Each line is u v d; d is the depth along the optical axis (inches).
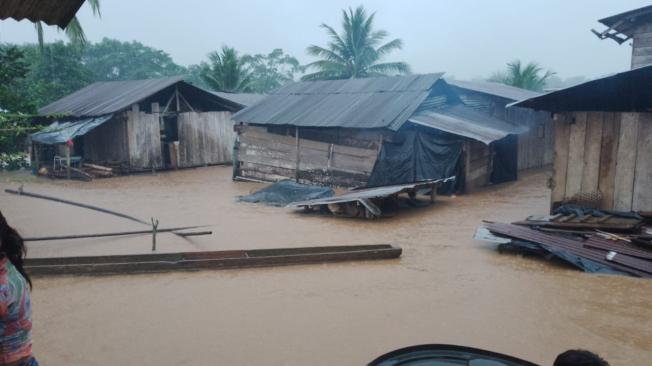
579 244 385.1
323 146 776.9
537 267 370.3
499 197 679.1
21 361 116.2
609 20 680.4
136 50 2440.9
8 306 112.5
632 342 246.8
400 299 309.1
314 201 589.6
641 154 451.5
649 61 667.4
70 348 246.4
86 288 329.7
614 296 306.7
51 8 272.1
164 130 1071.6
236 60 1780.3
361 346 246.4
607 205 472.4
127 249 427.5
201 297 314.5
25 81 1411.2
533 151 998.4
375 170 724.0
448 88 823.7
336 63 1632.6
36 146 982.4
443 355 167.5
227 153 1136.2
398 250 399.2
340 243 450.9
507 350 240.5
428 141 702.5
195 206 647.1
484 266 375.2
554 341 249.6
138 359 235.5
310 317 282.5
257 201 674.8
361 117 731.4
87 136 1053.8
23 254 123.3
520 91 1029.2
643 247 375.2
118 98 1024.2
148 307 298.5
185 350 243.9
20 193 700.0
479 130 706.2
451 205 629.6
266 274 359.9
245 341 253.1
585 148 478.6
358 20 1590.8
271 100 911.0
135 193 756.6
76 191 778.2
